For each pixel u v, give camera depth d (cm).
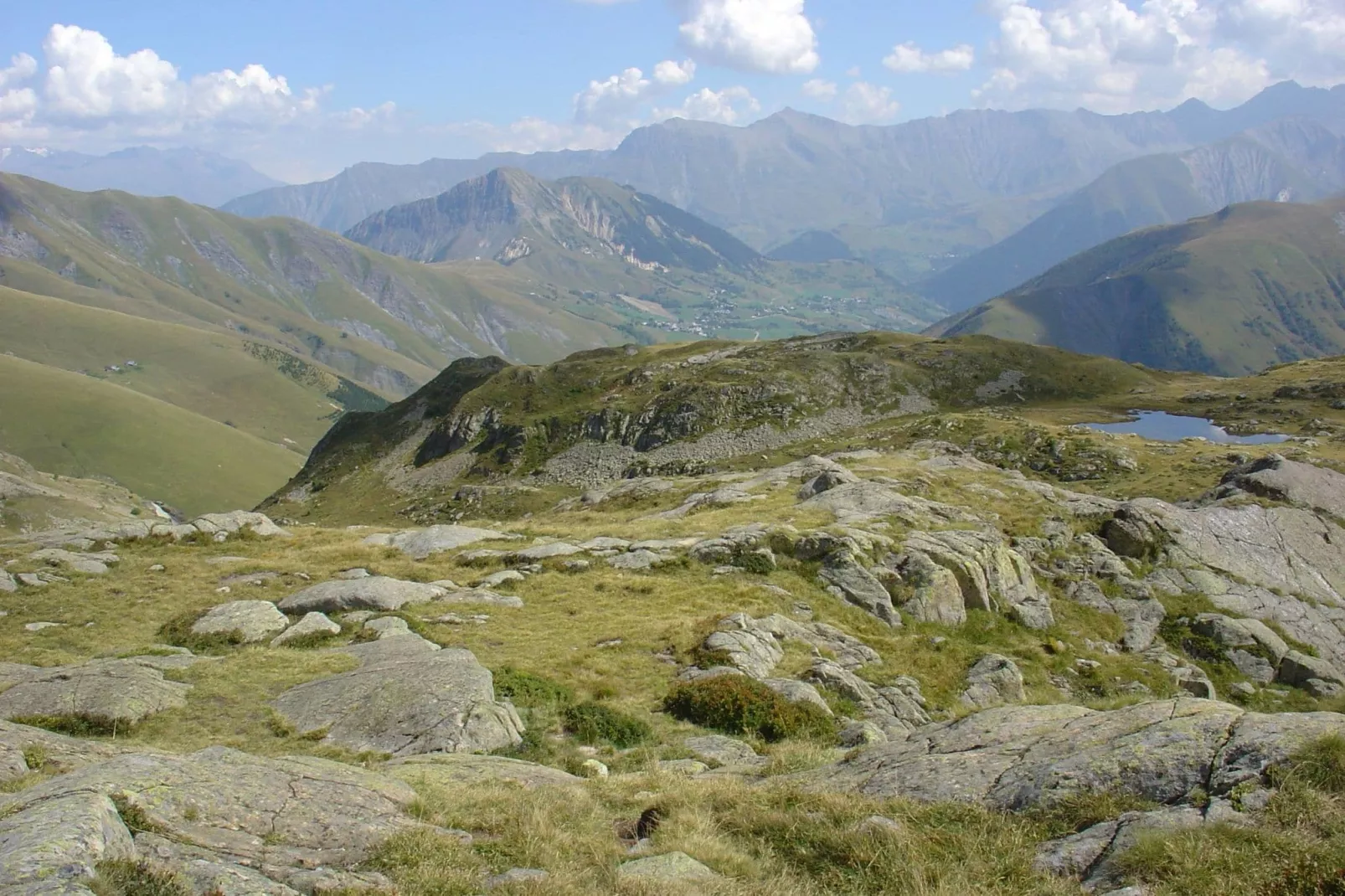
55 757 1533
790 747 2052
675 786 1616
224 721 2036
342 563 4209
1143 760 1347
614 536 4753
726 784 1628
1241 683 4200
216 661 2495
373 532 5325
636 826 1471
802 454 14750
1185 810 1206
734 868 1251
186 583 3784
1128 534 5297
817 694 2592
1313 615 4872
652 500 7100
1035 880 1127
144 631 3117
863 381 18688
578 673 2653
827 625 3453
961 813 1337
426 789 1526
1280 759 1245
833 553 4066
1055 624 4272
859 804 1427
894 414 17550
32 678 2225
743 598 3562
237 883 1008
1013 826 1270
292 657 2550
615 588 3681
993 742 1631
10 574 3731
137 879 955
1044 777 1382
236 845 1144
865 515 4731
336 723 2011
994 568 4322
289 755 1662
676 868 1231
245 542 4812
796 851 1309
